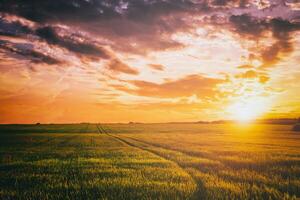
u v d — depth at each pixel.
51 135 64.69
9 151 26.97
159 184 10.65
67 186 10.36
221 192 9.42
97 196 8.95
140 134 69.19
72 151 26.86
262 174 13.17
